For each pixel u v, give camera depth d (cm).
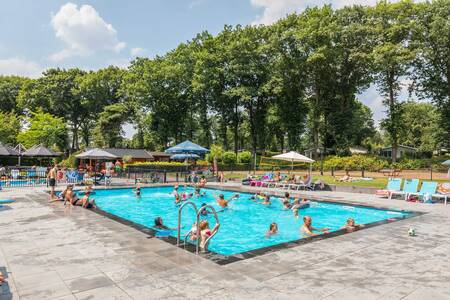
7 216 958
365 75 4428
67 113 6312
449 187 1484
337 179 2475
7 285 429
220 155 3991
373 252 613
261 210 1436
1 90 6122
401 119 4175
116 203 1633
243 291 413
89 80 5781
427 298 403
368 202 1430
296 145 4909
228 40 4900
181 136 5797
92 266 507
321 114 4791
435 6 3719
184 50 5225
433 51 3803
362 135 6694
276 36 4228
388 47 3600
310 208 1471
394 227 862
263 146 5412
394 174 2688
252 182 2255
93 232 746
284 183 2092
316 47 3959
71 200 1210
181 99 5447
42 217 942
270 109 5044
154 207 1529
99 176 2345
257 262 536
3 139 4416
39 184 2091
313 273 488
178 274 472
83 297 389
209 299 386
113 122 5625
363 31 3906
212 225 1148
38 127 4778
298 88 4569
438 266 534
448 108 4072
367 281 460
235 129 5234
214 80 4672
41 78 6081
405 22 3828
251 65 4653
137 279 451
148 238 690
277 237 980
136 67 5475
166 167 3045
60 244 639
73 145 6512
